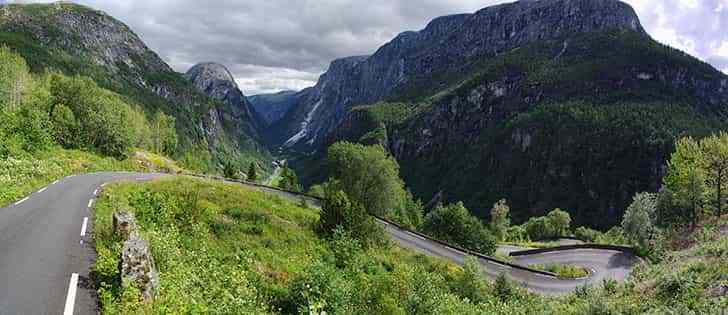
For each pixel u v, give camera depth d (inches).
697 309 807.1
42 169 1608.0
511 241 4566.9
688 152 2950.3
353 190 3284.9
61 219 839.7
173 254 680.4
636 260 2795.3
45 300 466.6
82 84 3597.4
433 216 3216.0
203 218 1122.0
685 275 977.5
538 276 2283.5
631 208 3430.1
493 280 2006.6
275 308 734.5
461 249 2593.5
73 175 1743.4
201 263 750.5
